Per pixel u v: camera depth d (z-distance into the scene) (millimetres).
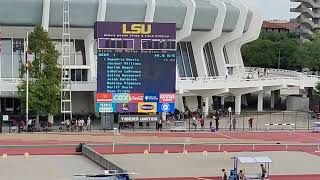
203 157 75750
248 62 190500
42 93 94812
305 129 107688
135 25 94250
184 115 113500
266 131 103750
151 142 86000
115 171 58188
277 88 131375
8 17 111688
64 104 102688
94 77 117438
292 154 81000
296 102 135875
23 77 99375
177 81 111188
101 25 93312
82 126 97375
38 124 96375
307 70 186125
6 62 115438
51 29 115500
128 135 93312
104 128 98500
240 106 129500
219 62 137250
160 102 96438
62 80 100250
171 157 75375
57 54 98500
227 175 63250
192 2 120500
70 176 61281
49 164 68312
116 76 94688
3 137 88250
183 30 122438
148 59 95250
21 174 62312
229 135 97375
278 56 185375
